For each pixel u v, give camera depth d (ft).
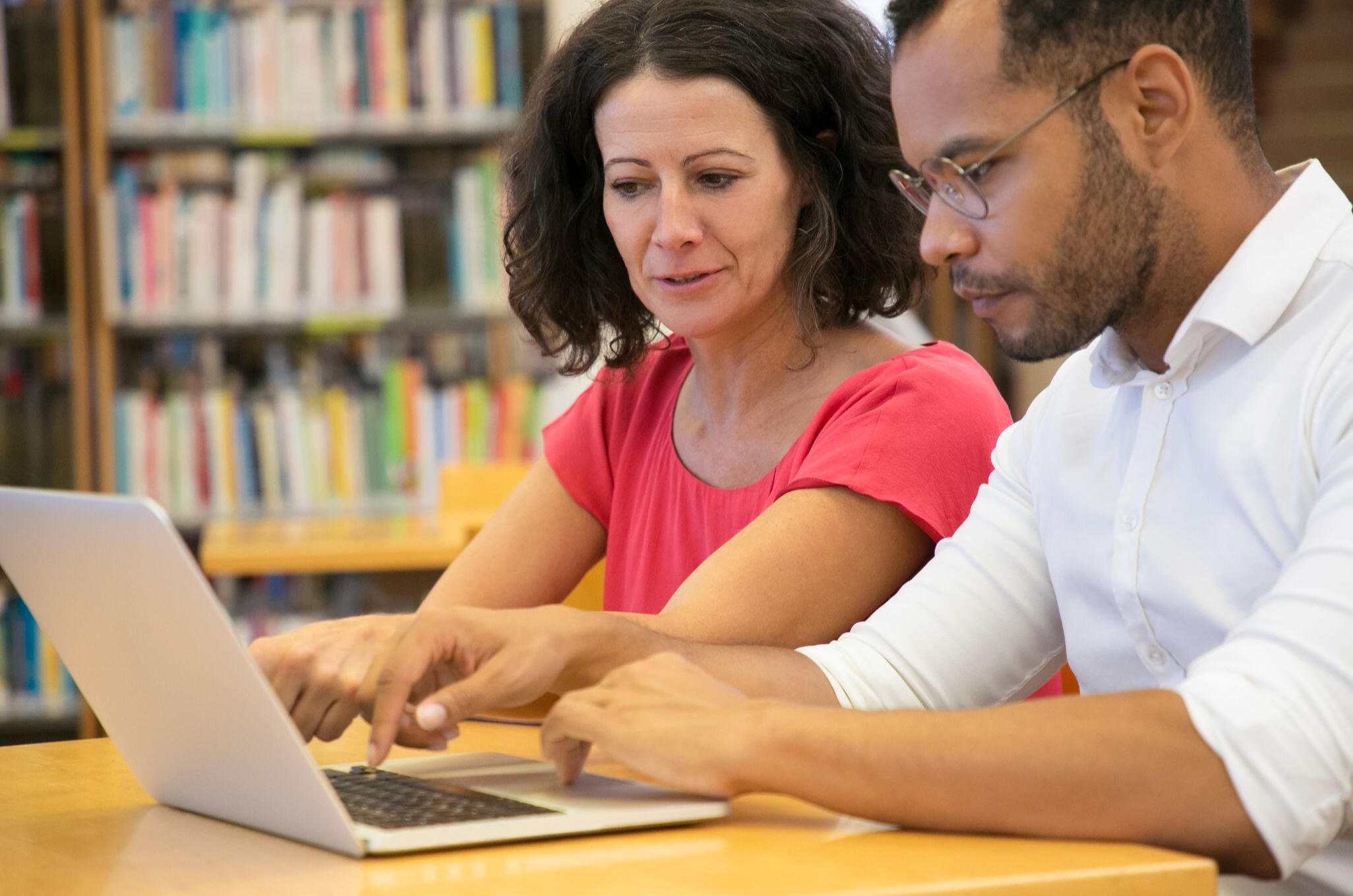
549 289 5.51
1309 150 17.95
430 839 2.85
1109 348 3.65
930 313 13.98
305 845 2.97
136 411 12.84
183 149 13.07
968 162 3.25
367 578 11.69
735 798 3.26
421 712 3.34
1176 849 2.82
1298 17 18.52
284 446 12.93
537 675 3.47
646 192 4.80
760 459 5.00
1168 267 3.37
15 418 12.94
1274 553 3.32
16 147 12.78
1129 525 3.60
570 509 5.60
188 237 12.82
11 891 2.74
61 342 13.12
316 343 13.38
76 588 3.19
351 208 12.98
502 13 13.01
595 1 5.16
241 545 9.53
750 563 4.37
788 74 4.71
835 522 4.44
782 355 5.00
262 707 2.84
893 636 3.98
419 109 12.99
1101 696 2.92
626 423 5.54
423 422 13.00
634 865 2.70
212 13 12.81
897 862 2.68
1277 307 3.33
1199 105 3.29
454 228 13.14
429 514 12.92
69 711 12.50
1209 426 3.44
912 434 4.52
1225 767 2.78
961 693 3.97
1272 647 2.88
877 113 4.88
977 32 3.18
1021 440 4.15
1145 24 3.20
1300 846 2.81
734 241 4.70
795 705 3.12
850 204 4.95
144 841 3.09
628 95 4.71
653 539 5.25
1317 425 3.23
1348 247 3.36
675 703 3.18
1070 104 3.18
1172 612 3.52
